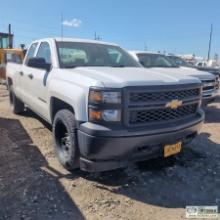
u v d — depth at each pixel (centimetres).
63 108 443
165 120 385
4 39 1717
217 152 525
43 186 386
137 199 366
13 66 751
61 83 427
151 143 371
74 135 387
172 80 398
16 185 386
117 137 345
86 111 362
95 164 367
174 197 373
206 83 838
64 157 429
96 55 523
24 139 570
